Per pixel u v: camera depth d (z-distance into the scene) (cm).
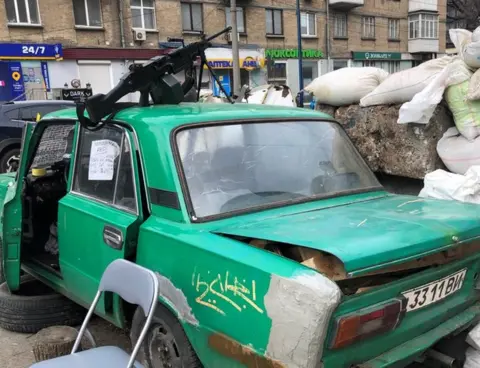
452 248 223
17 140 894
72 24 2173
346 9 3244
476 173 369
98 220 288
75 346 243
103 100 293
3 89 2031
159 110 298
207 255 220
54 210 432
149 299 212
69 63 2177
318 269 199
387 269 205
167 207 254
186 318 225
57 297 363
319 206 273
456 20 4475
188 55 357
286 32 2944
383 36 3512
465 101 397
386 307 200
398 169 451
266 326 192
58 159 426
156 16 2408
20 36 2056
